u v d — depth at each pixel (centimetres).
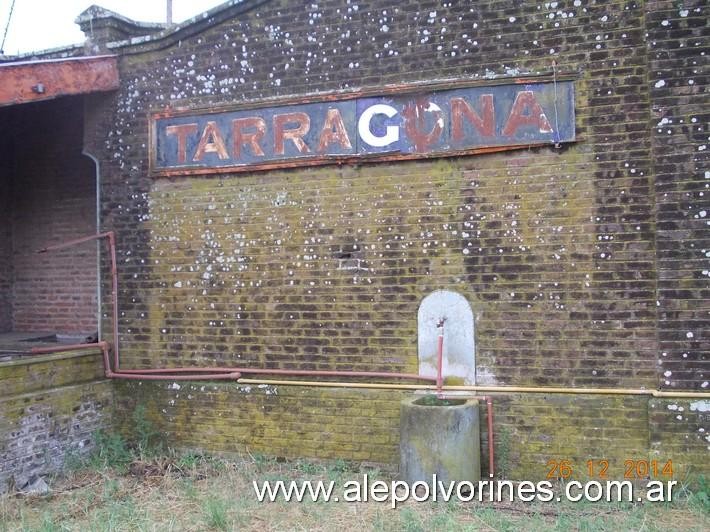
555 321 612
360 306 665
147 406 729
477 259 633
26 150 920
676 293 575
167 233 734
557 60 615
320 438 671
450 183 642
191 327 721
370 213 664
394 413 651
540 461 612
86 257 880
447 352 639
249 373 700
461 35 641
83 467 686
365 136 666
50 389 678
